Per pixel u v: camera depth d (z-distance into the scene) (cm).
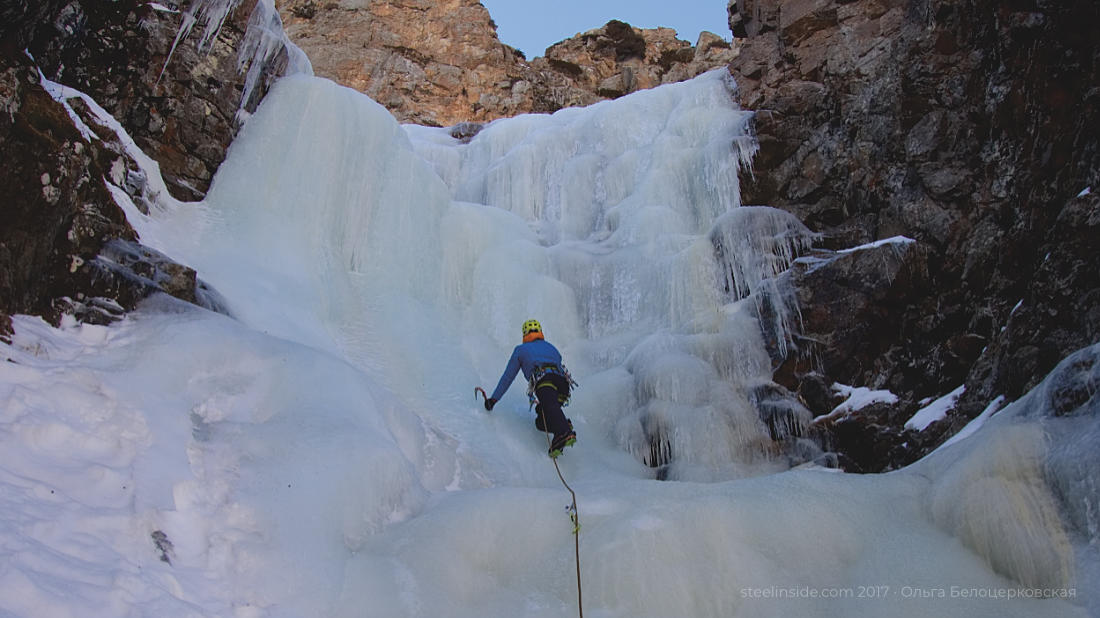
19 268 466
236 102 813
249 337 542
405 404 663
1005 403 596
